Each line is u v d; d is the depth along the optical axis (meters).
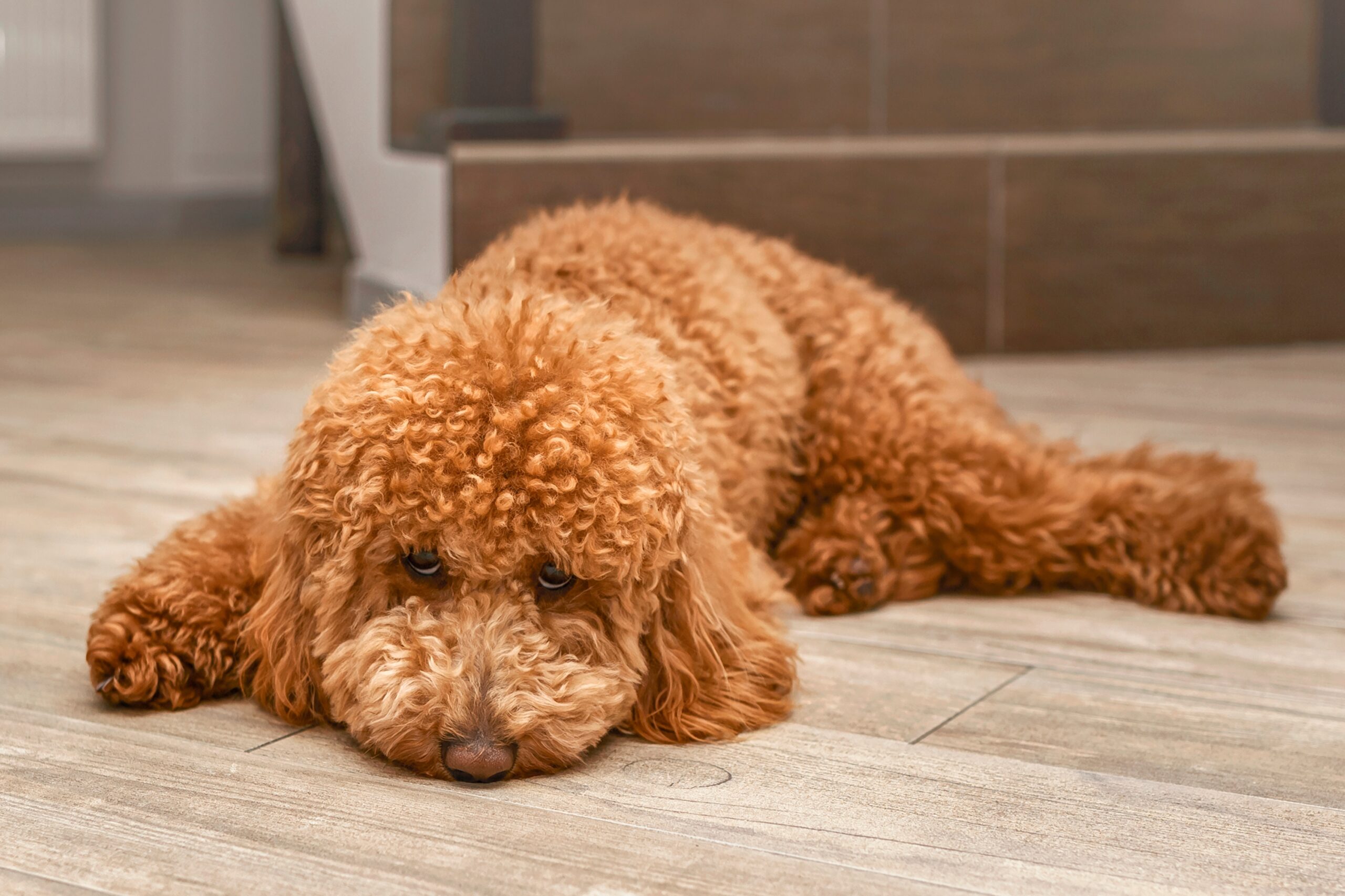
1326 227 3.82
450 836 1.00
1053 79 4.42
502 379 1.06
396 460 1.05
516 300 1.18
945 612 1.64
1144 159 3.68
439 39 3.76
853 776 1.13
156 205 6.97
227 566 1.27
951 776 1.14
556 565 1.07
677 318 1.49
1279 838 1.03
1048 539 1.66
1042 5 4.38
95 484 2.15
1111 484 1.72
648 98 4.27
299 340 3.77
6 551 1.78
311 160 5.87
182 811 1.03
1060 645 1.51
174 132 6.95
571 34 4.18
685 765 1.14
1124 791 1.11
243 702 1.27
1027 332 3.70
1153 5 4.40
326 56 4.16
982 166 3.61
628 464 1.06
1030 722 1.27
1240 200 3.76
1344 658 1.47
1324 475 2.32
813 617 1.61
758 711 1.23
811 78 4.36
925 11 4.36
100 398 2.90
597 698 1.09
